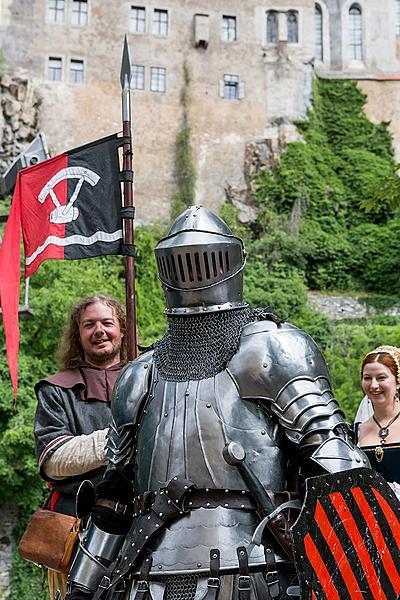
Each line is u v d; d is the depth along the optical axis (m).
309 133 45.81
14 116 41.94
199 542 3.22
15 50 43.28
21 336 22.97
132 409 3.62
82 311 5.37
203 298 3.56
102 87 43.94
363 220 44.75
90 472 4.73
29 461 21.92
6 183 10.35
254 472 3.31
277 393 3.34
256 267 40.16
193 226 3.60
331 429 3.29
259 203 43.78
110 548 3.71
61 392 5.02
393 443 5.21
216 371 3.46
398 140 47.91
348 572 3.05
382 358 5.33
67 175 7.00
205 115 45.00
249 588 3.13
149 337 31.95
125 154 6.82
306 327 34.50
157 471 3.40
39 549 4.62
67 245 6.86
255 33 46.59
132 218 6.74
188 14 46.00
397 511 3.20
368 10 50.50
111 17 44.88
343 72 48.66
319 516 3.05
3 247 7.18
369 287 42.88
